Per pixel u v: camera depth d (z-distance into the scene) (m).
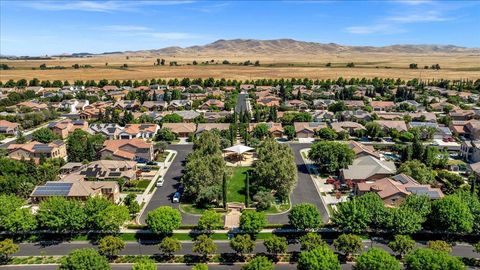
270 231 90.94
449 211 84.38
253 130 175.25
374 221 87.00
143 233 90.81
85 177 118.25
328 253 68.44
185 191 109.94
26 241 88.12
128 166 126.06
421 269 65.12
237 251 78.69
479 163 126.31
